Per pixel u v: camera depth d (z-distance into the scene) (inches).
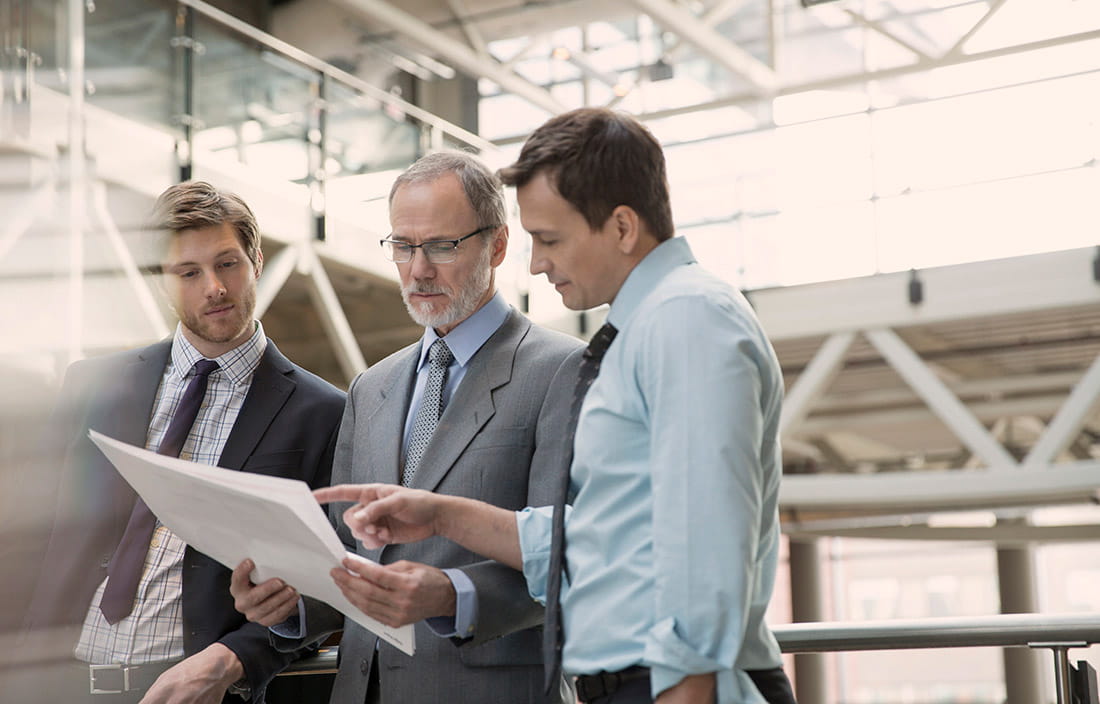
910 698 787.4
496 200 76.4
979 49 405.4
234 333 82.0
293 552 59.1
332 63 488.7
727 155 440.8
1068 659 75.4
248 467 80.7
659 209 58.0
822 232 415.5
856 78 424.2
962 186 397.4
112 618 76.1
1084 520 673.0
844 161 418.9
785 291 409.4
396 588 58.4
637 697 52.1
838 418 518.6
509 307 79.6
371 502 60.4
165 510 64.6
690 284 53.6
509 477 71.7
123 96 242.1
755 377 51.4
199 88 267.1
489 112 485.7
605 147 56.6
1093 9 388.2
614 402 54.5
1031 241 382.9
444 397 76.5
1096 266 363.9
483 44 469.4
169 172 253.0
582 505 55.7
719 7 424.5
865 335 396.2
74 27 225.6
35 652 52.2
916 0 415.8
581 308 60.0
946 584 807.7
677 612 48.7
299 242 298.2
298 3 485.1
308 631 73.7
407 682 70.7
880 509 500.4
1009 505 458.6
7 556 48.7
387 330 372.2
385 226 327.6
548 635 56.1
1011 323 416.2
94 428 78.2
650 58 455.2
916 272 388.8
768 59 438.6
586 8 443.2
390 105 330.3
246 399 82.5
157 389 82.7
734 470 49.3
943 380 510.3
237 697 77.9
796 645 79.4
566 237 57.2
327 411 84.4
